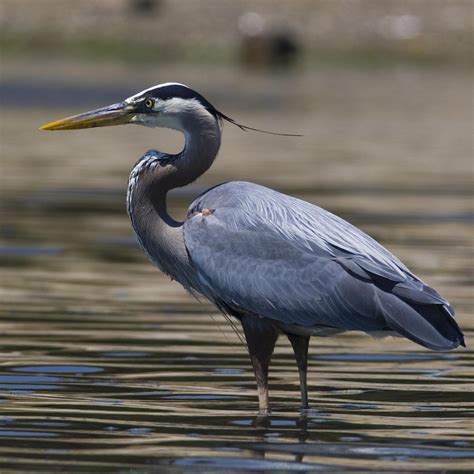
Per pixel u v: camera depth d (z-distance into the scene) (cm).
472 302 1466
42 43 7625
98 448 860
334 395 1054
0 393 1034
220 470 809
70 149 3416
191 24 7894
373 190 2503
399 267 970
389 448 871
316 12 8056
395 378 1122
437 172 2895
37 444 869
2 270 1655
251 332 1012
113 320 1366
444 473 805
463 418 970
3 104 4750
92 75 6259
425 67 7288
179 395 1041
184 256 1042
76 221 2083
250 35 7269
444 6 8044
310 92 5831
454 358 1212
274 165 2992
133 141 3741
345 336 1335
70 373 1116
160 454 846
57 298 1482
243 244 999
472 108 5225
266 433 915
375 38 7625
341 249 977
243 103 5069
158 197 1059
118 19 7975
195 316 1401
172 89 1063
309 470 812
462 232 1991
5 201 2288
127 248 1844
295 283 974
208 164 1066
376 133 4050
